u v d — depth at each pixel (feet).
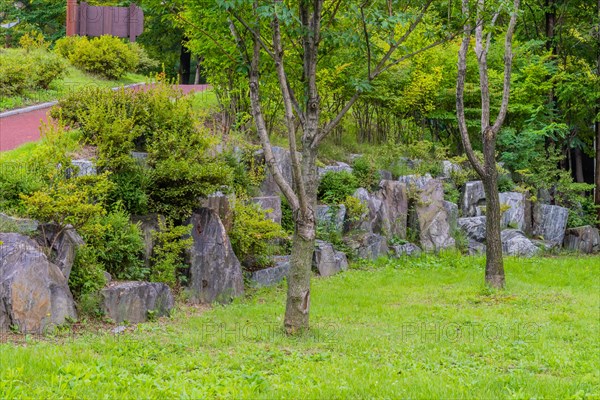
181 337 34.19
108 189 42.01
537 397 25.27
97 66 85.92
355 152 75.66
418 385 25.77
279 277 52.39
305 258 36.37
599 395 25.68
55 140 42.86
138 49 96.68
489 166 55.11
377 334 37.17
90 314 36.76
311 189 37.32
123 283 39.14
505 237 73.67
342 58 66.54
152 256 44.29
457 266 64.18
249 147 58.65
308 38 38.14
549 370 30.96
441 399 24.22
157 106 49.62
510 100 82.69
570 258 73.77
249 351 31.48
